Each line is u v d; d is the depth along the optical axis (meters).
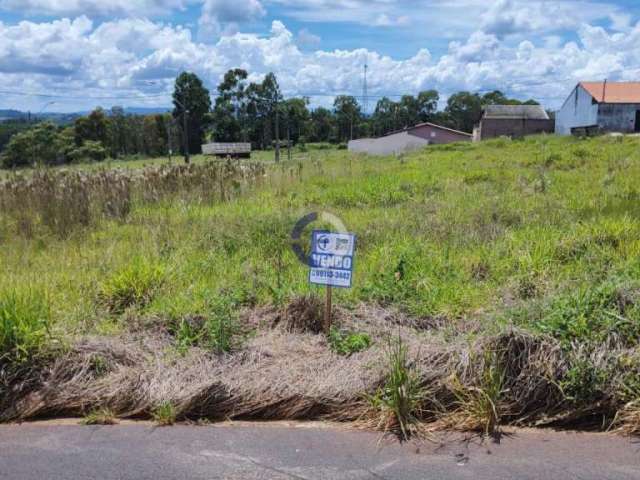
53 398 3.48
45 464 2.95
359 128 94.75
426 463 2.91
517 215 8.01
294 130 88.44
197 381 3.49
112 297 4.89
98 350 3.76
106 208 9.35
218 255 6.30
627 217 7.28
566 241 6.19
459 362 3.42
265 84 86.19
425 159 23.31
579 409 3.27
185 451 3.04
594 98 49.31
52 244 7.30
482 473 2.82
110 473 2.86
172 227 7.84
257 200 10.61
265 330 4.27
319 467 2.88
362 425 3.27
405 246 6.18
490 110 63.88
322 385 3.43
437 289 4.82
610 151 19.86
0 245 7.44
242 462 2.94
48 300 4.31
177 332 4.12
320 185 13.23
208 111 85.94
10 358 3.57
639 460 2.91
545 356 3.39
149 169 12.38
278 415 3.39
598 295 3.95
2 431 3.30
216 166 12.85
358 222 8.09
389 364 3.43
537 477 2.77
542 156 18.64
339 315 4.39
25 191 9.78
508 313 3.93
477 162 19.09
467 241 6.61
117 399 3.45
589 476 2.78
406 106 97.00
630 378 3.29
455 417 3.26
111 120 78.62
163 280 5.16
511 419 3.32
